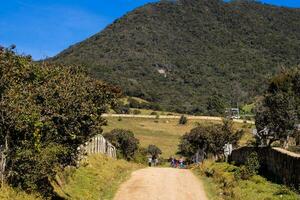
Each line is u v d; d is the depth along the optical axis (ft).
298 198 64.95
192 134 207.10
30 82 52.80
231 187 83.92
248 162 93.40
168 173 121.19
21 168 49.70
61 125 53.47
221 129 174.91
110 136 204.33
